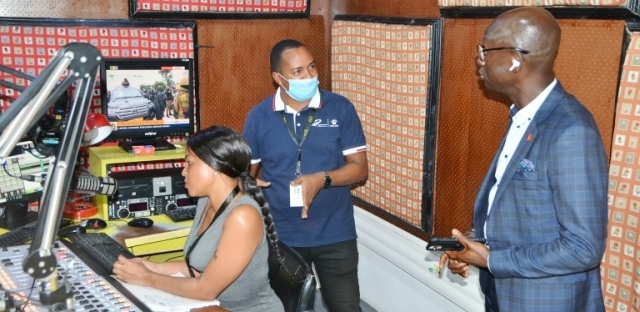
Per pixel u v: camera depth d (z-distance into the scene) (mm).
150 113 3209
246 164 2158
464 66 2895
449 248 2102
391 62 3281
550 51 1914
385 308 3699
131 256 2428
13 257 2166
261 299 2193
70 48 1114
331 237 2990
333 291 3055
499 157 2123
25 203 2920
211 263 2061
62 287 1262
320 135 2961
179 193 3154
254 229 2072
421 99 3119
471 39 2836
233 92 3684
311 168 2955
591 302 2000
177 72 3258
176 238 2912
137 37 3328
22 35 3076
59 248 2279
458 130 2980
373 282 3777
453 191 3057
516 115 2023
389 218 3549
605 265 2285
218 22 3564
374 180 3592
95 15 3250
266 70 3760
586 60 2324
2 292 1856
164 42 3400
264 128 2986
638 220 2156
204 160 2094
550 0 2400
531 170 1923
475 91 2852
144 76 3168
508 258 1953
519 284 2006
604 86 2271
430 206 3186
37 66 3131
